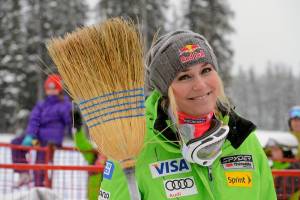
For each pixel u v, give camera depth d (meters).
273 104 112.69
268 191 2.69
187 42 2.49
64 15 43.75
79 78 2.15
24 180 7.49
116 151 2.10
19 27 44.56
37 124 9.15
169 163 2.54
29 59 43.47
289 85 111.50
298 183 5.88
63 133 9.19
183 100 2.52
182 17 43.88
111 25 2.18
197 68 2.48
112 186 2.51
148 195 2.52
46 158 8.88
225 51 43.62
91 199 6.18
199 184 2.53
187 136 2.54
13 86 43.62
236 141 2.60
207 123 2.59
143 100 2.16
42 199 5.95
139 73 2.16
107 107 2.12
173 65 2.47
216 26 43.38
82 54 2.15
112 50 2.14
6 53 43.84
